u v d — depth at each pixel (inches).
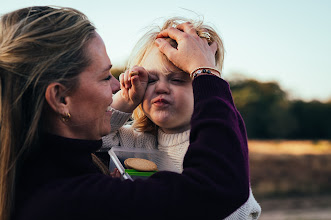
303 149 855.1
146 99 59.3
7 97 42.1
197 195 40.1
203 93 46.5
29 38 42.1
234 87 949.2
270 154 775.1
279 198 527.8
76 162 45.4
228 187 40.6
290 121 962.7
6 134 42.3
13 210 43.0
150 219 40.1
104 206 40.4
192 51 51.2
